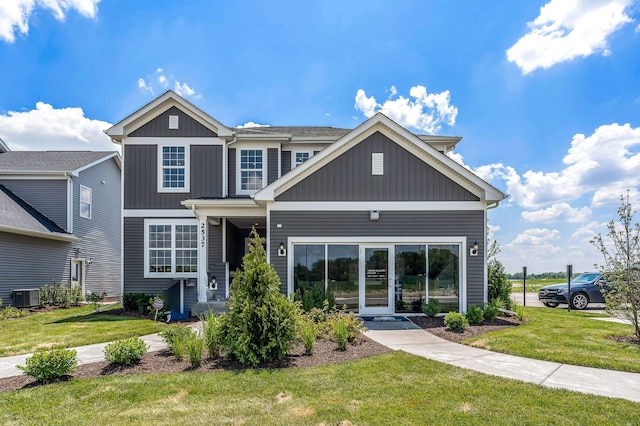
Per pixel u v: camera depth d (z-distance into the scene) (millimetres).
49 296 15281
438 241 11695
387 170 11789
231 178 14742
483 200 11602
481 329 9398
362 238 11648
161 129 14305
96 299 15453
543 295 16250
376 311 11539
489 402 4762
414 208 11727
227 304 7059
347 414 4418
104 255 21375
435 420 4270
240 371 5988
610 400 4836
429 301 11625
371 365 6273
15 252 14844
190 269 14000
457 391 5125
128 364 6383
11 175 17234
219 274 13883
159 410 4555
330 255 11672
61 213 17484
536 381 5559
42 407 4668
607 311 8766
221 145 14367
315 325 8227
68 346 8000
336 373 5867
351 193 11727
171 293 12148
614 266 8414
